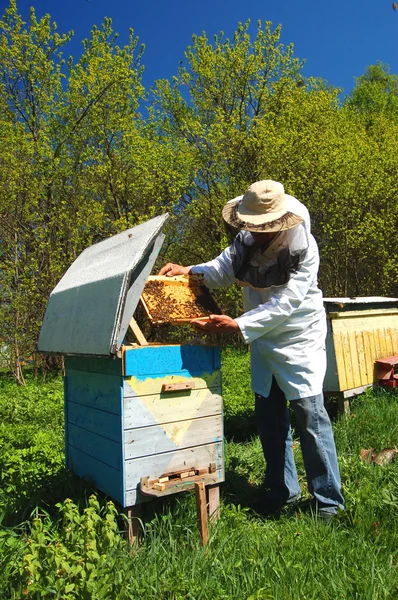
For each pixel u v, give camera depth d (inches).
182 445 108.6
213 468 111.7
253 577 90.2
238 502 130.4
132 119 445.1
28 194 390.0
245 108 549.3
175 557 95.8
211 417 113.2
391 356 247.9
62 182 406.0
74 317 115.5
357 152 548.7
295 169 515.5
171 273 129.9
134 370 101.7
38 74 419.5
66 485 125.3
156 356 104.8
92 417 115.0
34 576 79.3
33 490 124.1
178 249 524.7
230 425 191.8
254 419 199.5
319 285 604.1
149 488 102.3
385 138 672.4
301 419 121.4
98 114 419.8
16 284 391.2
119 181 422.3
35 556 81.4
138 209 450.9
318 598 87.0
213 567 92.7
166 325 113.3
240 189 489.7
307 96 560.1
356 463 141.9
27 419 226.2
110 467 107.0
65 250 408.8
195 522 109.3
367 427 177.5
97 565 83.4
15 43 415.8
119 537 94.4
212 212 504.1
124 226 409.1
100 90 418.6
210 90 549.0
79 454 123.9
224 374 321.4
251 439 182.5
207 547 99.5
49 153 396.8
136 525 103.3
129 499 101.7
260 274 120.3
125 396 101.3
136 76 439.2
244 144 494.3
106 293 102.6
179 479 107.5
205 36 542.3
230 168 501.4
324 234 549.6
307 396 120.3
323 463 120.3
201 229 529.0
